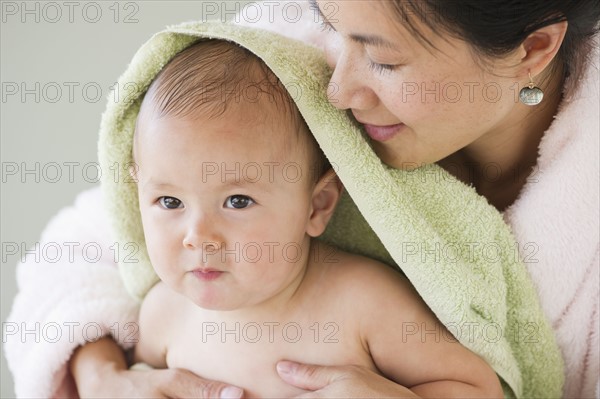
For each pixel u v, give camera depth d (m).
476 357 0.85
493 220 0.87
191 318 0.92
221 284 0.82
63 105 1.63
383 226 0.82
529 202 0.87
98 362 0.94
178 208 0.82
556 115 0.87
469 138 0.81
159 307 0.95
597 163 0.85
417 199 0.85
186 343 0.92
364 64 0.75
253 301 0.84
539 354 0.92
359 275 0.87
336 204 0.90
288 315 0.87
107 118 0.86
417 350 0.85
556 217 0.86
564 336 0.92
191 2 1.55
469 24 0.70
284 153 0.81
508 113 0.85
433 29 0.71
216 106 0.79
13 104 1.63
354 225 0.93
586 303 0.89
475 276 0.85
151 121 0.81
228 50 0.83
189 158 0.78
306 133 0.83
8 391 1.45
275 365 0.86
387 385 0.81
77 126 1.63
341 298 0.86
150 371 0.90
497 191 0.95
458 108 0.76
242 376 0.87
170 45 0.83
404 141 0.80
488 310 0.86
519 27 0.72
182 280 0.83
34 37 1.61
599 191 0.85
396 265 0.94
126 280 0.98
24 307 1.02
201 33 0.81
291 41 0.85
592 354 0.92
